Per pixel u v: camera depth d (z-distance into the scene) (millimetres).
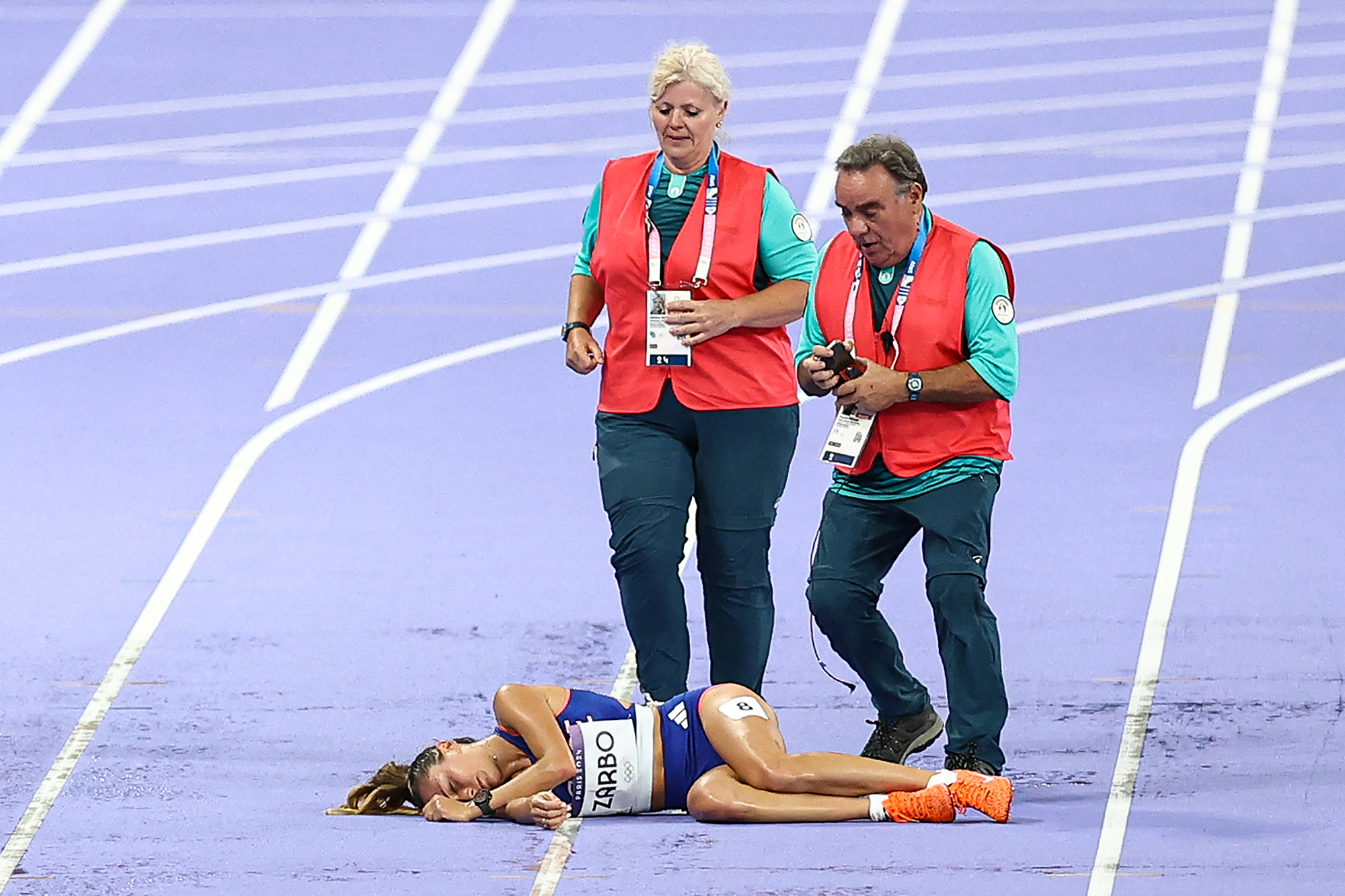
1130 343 51125
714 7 78625
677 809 27062
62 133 68375
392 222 60938
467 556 38094
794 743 29766
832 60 73375
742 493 29219
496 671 32750
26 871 24250
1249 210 60875
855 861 24047
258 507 40844
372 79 72688
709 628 30016
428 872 23953
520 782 26375
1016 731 29812
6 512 40469
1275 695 30891
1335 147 65688
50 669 32656
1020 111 68812
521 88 71625
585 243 30391
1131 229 59500
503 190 63312
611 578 36938
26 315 54125
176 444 44594
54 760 28844
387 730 30266
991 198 62000
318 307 54656
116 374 49531
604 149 66375
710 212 28656
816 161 64062
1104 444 43875
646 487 28922
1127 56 73438
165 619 35000
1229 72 72000
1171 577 36219
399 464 43344
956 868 23766
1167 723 29938
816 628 34469
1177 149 65750
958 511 27406
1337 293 54562
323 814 26625
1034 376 48906
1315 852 24312
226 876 23969
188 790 27672
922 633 34031
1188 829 25312
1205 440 44000
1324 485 40969
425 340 52125
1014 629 34000
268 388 48594
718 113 28719
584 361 29406
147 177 64688
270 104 70875
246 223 60969
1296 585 35594
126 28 77000
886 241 27234
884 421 27656
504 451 44219
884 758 28844
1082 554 37500
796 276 28938
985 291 27266
